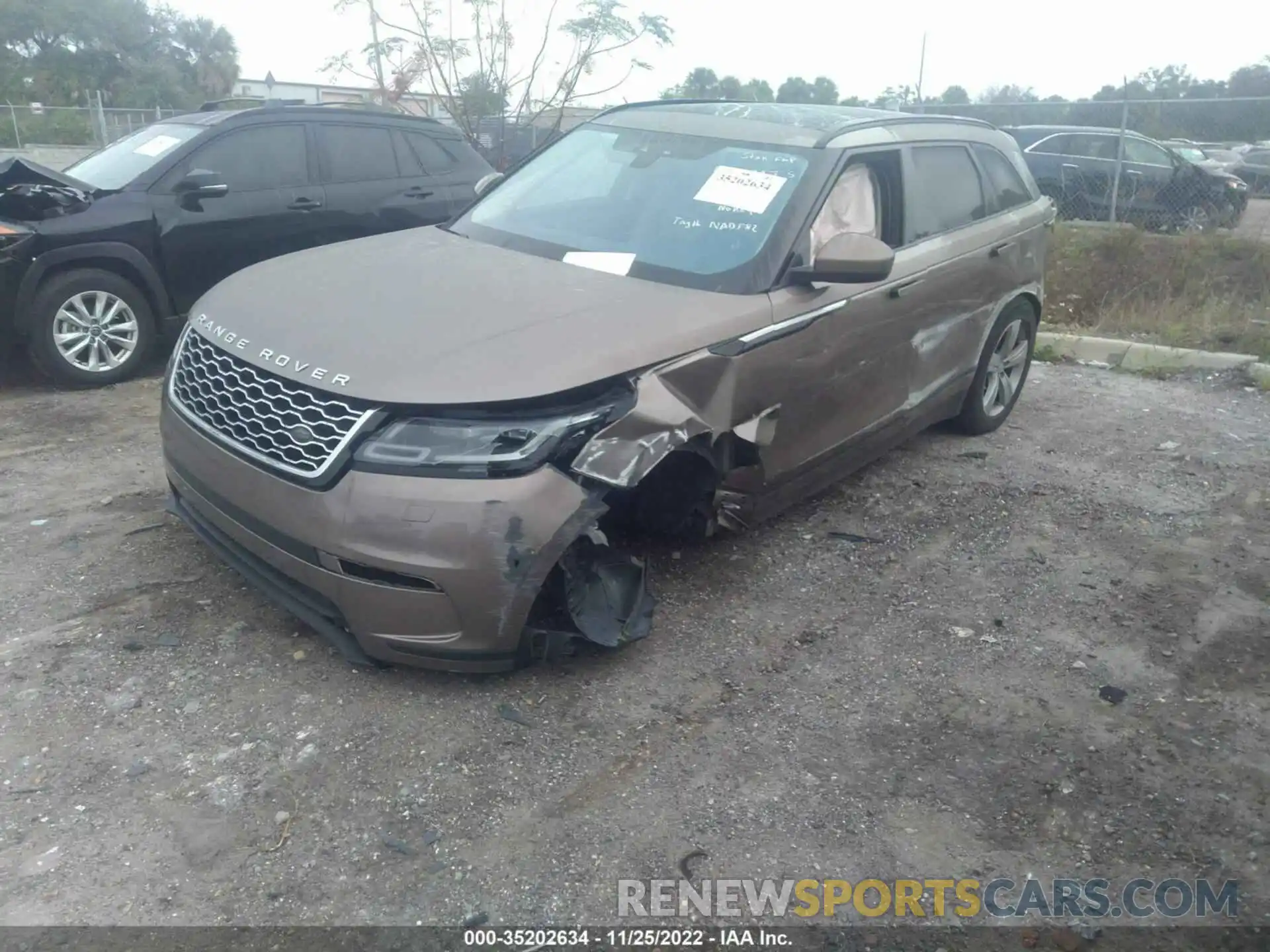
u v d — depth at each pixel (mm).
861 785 3246
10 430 5918
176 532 4594
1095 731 3586
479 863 2844
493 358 3357
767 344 4027
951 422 6305
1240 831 3156
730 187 4535
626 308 3787
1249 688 3893
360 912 2676
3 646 3680
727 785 3203
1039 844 3062
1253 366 7879
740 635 4039
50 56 45500
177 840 2869
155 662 3633
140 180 6949
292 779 3107
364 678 3592
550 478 3281
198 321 3951
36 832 2867
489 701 3506
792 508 5184
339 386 3254
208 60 50250
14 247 6285
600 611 3660
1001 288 5840
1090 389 7617
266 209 7434
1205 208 14039
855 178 4738
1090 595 4512
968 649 4047
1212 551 4980
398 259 4344
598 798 3107
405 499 3180
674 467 3893
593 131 5285
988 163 5957
